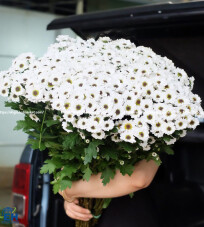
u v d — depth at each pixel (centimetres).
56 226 150
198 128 128
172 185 144
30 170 157
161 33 133
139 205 129
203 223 139
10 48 469
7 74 108
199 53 130
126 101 99
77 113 96
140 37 136
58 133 109
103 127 95
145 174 111
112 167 111
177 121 101
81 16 145
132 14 134
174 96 101
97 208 121
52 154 111
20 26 485
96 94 96
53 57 109
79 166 108
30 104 108
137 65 105
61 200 150
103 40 121
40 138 106
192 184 145
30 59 109
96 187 112
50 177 154
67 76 101
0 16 475
